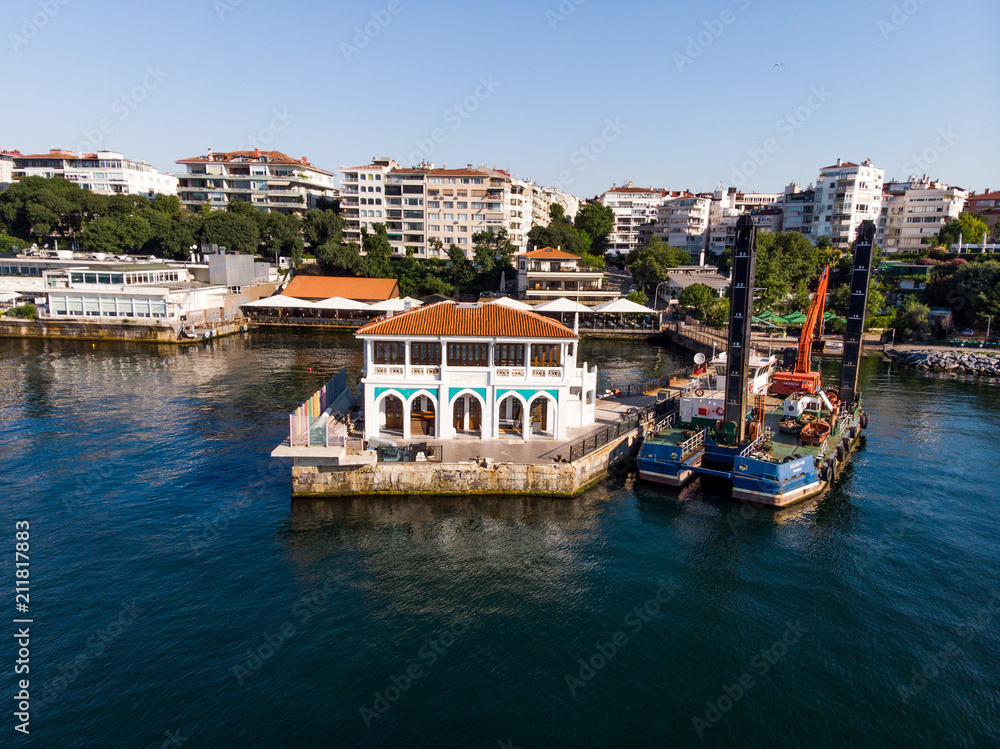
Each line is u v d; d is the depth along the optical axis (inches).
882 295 4542.3
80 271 3991.1
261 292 5024.6
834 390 2282.2
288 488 1616.6
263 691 952.3
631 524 1473.9
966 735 908.0
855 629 1127.0
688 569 1298.0
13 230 5757.9
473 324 1706.4
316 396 1667.1
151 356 3420.3
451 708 930.1
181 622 1097.4
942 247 5364.2
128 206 5767.7
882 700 969.5
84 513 1477.6
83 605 1138.7
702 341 3826.3
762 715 934.4
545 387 1700.3
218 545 1339.8
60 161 7160.4
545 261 5083.7
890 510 1582.2
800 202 6481.3
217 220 5231.3
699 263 6692.9
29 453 1841.8
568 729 899.4
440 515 1473.9
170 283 4333.2
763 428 1801.2
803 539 1427.2
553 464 1552.7
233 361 3314.5
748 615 1158.3
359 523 1433.3
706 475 1766.7
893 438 2166.6
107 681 962.1
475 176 6289.4
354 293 4822.8
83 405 2359.7
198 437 2003.0
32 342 3737.7
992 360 3388.3
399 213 6471.5
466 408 1766.7
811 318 2158.0
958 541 1434.5
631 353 3939.5
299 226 5930.1
